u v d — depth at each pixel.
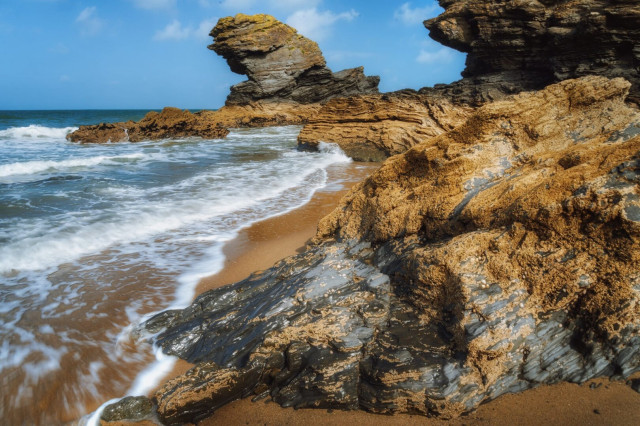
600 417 2.96
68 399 3.75
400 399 3.24
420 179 5.39
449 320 3.61
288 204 10.71
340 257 5.18
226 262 6.89
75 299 5.54
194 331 4.48
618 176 3.60
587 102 5.47
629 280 3.26
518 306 3.44
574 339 3.33
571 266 3.44
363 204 5.88
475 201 4.50
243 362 3.75
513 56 33.31
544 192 3.81
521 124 5.30
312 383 3.51
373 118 22.14
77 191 11.36
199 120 35.66
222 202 10.66
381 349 3.57
